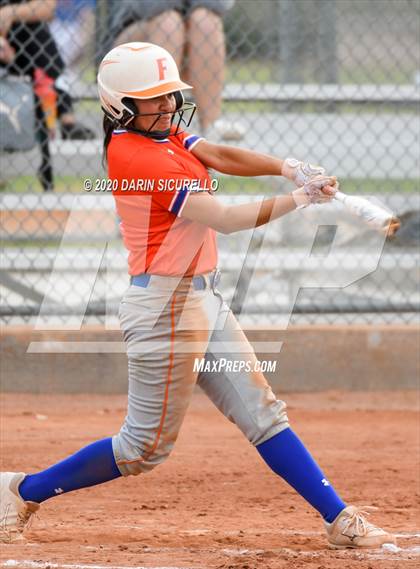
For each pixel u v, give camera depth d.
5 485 13.64
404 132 33.16
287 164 13.13
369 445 21.73
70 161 29.80
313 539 14.29
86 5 30.88
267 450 13.25
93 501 17.17
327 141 32.41
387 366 26.38
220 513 16.36
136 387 12.83
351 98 31.41
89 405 25.30
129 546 13.77
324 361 26.23
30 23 28.44
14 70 28.62
